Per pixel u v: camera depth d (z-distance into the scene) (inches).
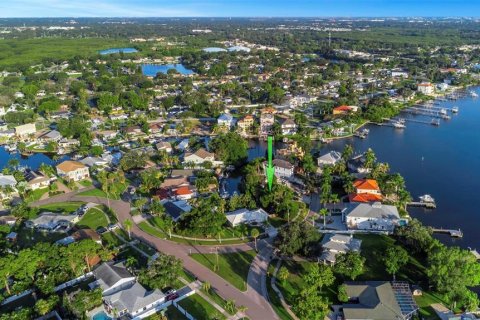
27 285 5738.2
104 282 5753.0
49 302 5246.1
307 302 4975.4
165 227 7268.7
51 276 5757.9
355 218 7431.1
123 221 7741.1
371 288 5457.7
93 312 5364.2
